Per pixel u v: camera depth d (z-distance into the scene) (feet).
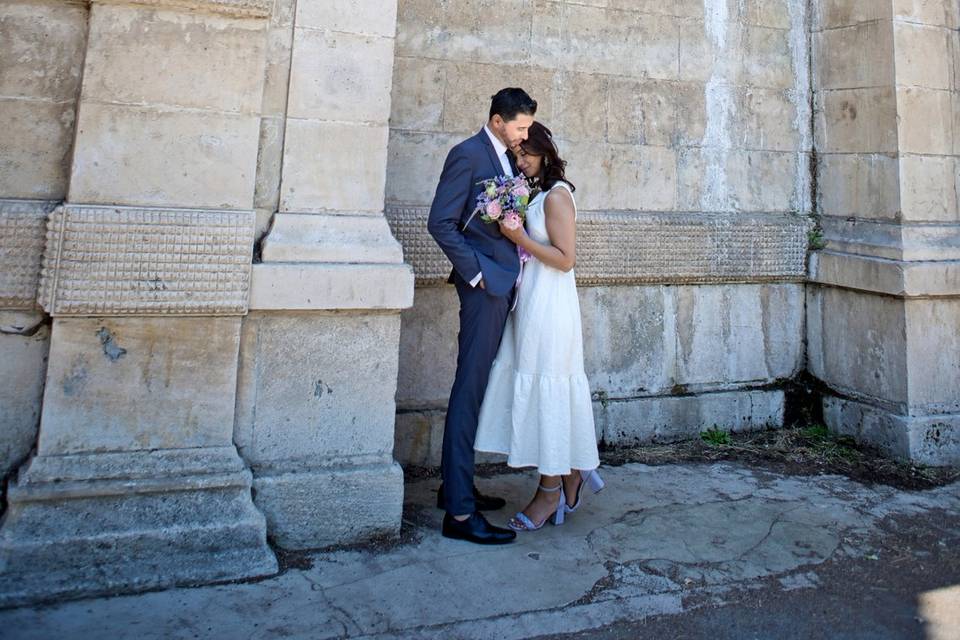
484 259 9.69
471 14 13.61
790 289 16.16
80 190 8.48
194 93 8.95
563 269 9.84
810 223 16.02
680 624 8.00
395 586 8.52
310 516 9.39
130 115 8.69
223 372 9.04
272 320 9.34
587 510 11.25
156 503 8.54
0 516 8.26
